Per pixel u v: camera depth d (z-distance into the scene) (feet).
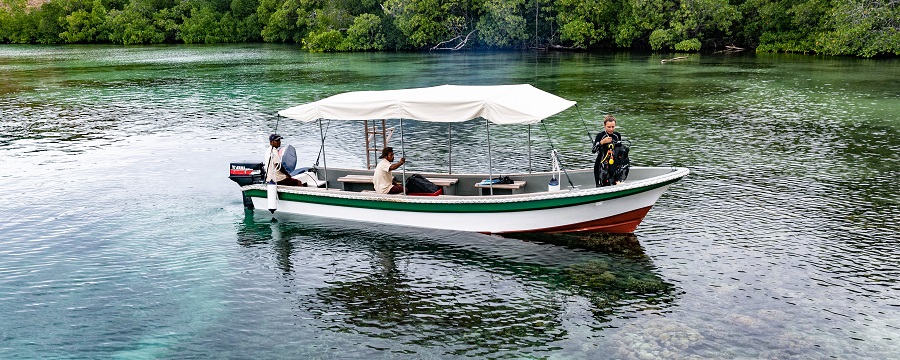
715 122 92.58
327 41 265.34
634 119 96.43
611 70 168.45
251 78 164.55
